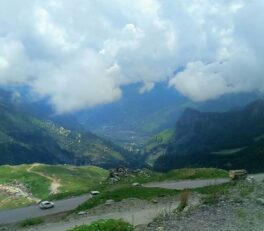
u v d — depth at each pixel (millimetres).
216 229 31125
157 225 37312
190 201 54219
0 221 110438
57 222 74688
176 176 128000
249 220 32875
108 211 71562
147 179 130750
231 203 42281
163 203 70562
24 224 83875
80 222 67438
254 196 44656
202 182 111250
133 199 77812
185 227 33562
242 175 84312
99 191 129375
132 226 39875
